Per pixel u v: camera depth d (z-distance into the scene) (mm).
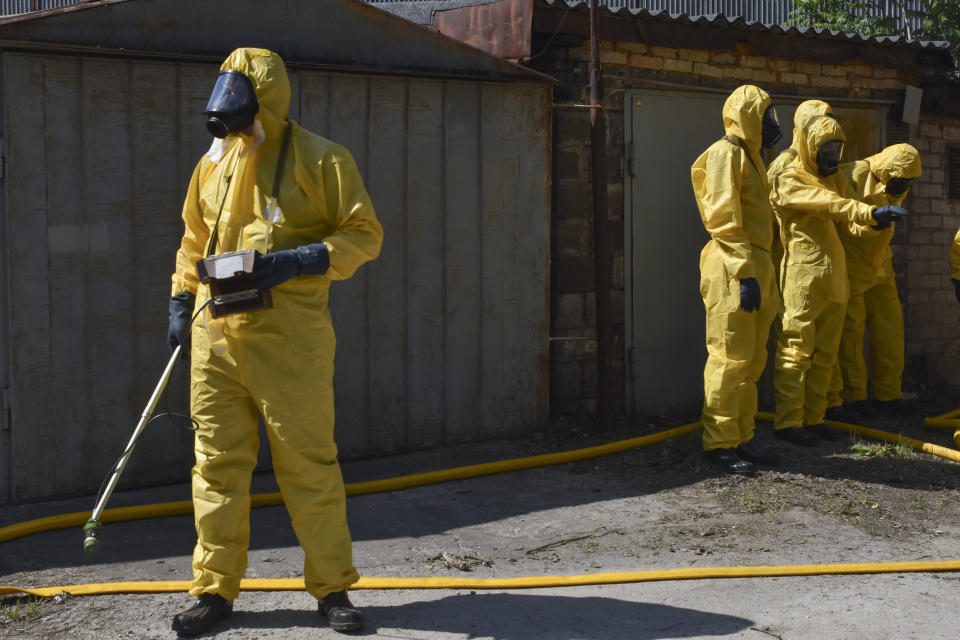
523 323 7055
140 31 5566
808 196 6574
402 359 6613
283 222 3734
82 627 3842
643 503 5652
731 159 5973
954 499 5797
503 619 3930
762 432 7430
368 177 6402
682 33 7562
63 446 5598
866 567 4562
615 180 7488
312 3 6066
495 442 6930
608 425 7168
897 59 8641
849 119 8594
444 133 6652
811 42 8203
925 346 9125
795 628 3859
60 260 5523
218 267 3523
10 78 5324
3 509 5410
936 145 9086
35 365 5492
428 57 6457
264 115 3695
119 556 4746
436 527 5234
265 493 5758
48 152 5457
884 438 7168
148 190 5738
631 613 4008
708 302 6250
